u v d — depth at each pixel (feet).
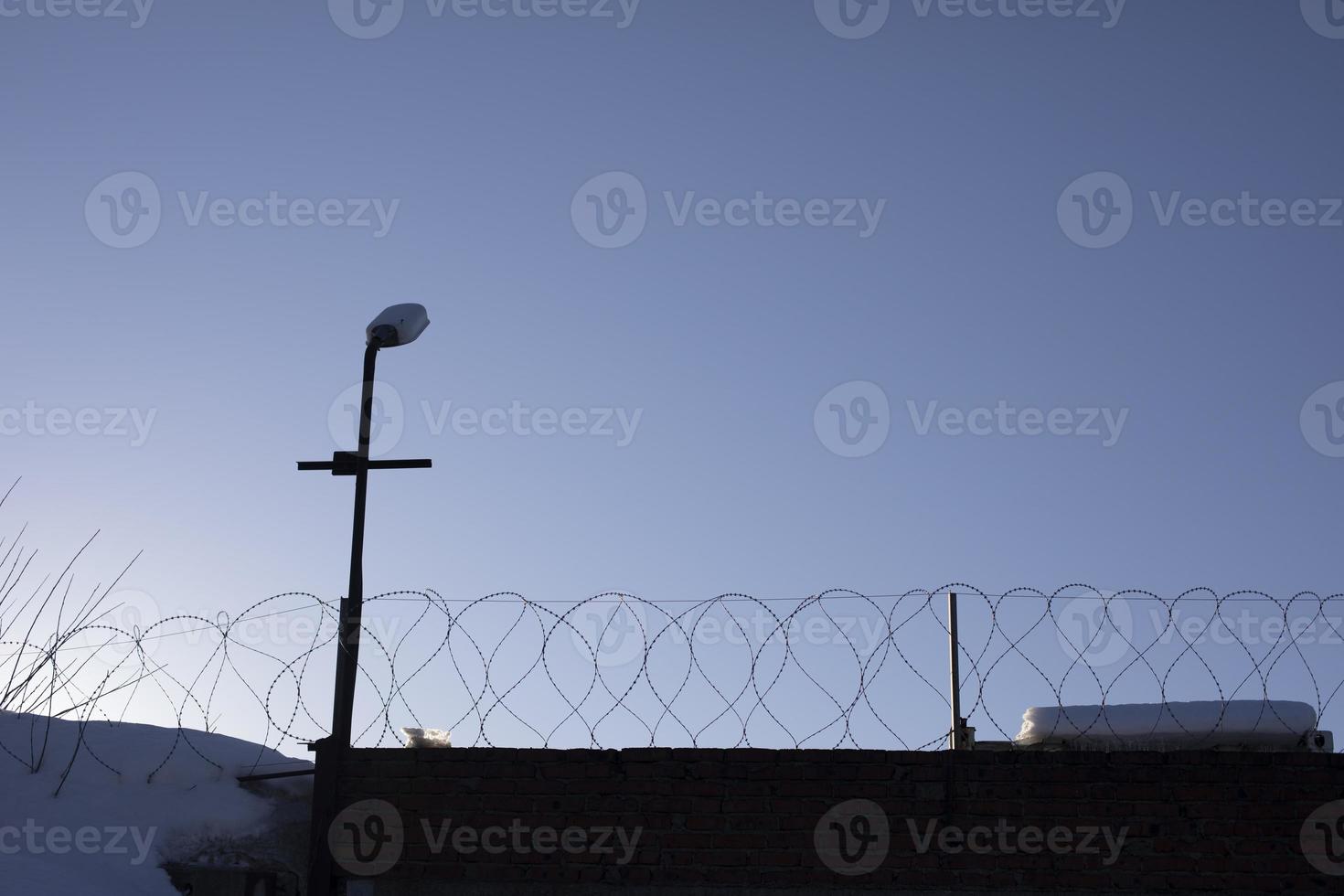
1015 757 24.89
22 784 26.35
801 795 24.91
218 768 27.40
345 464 27.55
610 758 25.39
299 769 27.76
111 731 28.43
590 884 24.85
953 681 27.04
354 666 26.40
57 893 23.79
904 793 24.81
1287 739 25.98
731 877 24.62
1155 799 24.57
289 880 25.59
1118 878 24.22
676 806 25.05
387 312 28.35
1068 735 26.66
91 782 26.68
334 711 26.16
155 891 24.90
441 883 25.16
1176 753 24.73
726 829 24.85
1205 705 26.37
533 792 25.40
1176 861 24.27
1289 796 24.50
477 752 25.71
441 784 25.63
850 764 24.99
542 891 24.94
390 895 25.23
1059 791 24.67
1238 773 24.63
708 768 25.17
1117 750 26.35
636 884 24.76
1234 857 24.26
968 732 26.71
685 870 24.72
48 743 27.50
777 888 24.53
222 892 25.09
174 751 27.50
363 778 25.82
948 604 26.76
